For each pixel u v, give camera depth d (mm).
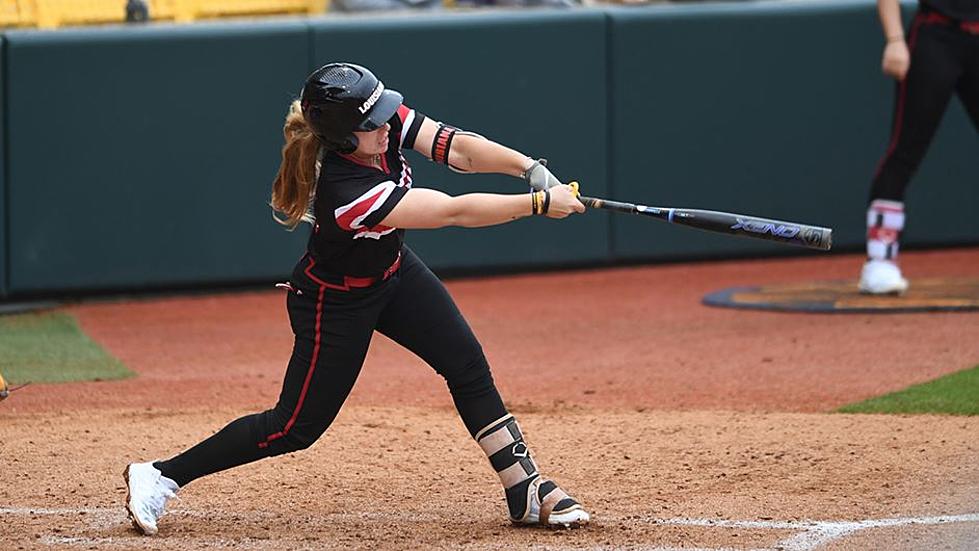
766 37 41312
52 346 32344
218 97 38469
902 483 18719
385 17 39312
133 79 37938
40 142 37594
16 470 20359
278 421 16469
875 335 30609
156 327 34906
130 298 39469
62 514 17891
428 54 39500
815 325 32125
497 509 18000
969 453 20250
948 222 42469
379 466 20469
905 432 21641
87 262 38281
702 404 24609
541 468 20219
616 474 19750
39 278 38031
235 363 30000
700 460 20406
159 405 25391
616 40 40594
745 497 18250
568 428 22812
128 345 32469
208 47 38250
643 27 40656
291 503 18422
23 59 37250
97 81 37750
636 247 41781
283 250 39469
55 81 37500
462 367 16656
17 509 18172
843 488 18562
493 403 16844
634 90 40844
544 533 16656
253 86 38625
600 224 41344
